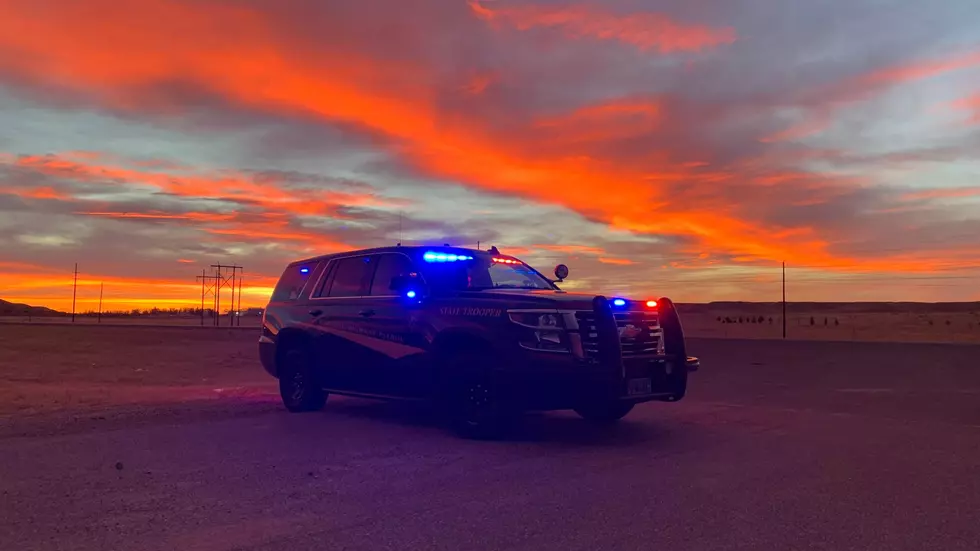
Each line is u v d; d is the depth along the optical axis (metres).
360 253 11.35
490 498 6.31
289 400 12.02
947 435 9.52
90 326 66.56
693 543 5.12
